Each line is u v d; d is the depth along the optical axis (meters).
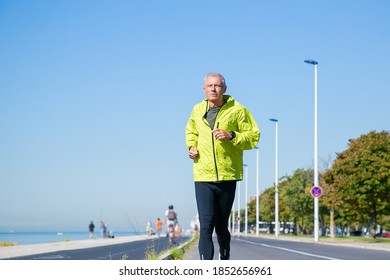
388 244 43.97
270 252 28.30
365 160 54.84
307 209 90.25
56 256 23.58
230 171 8.81
